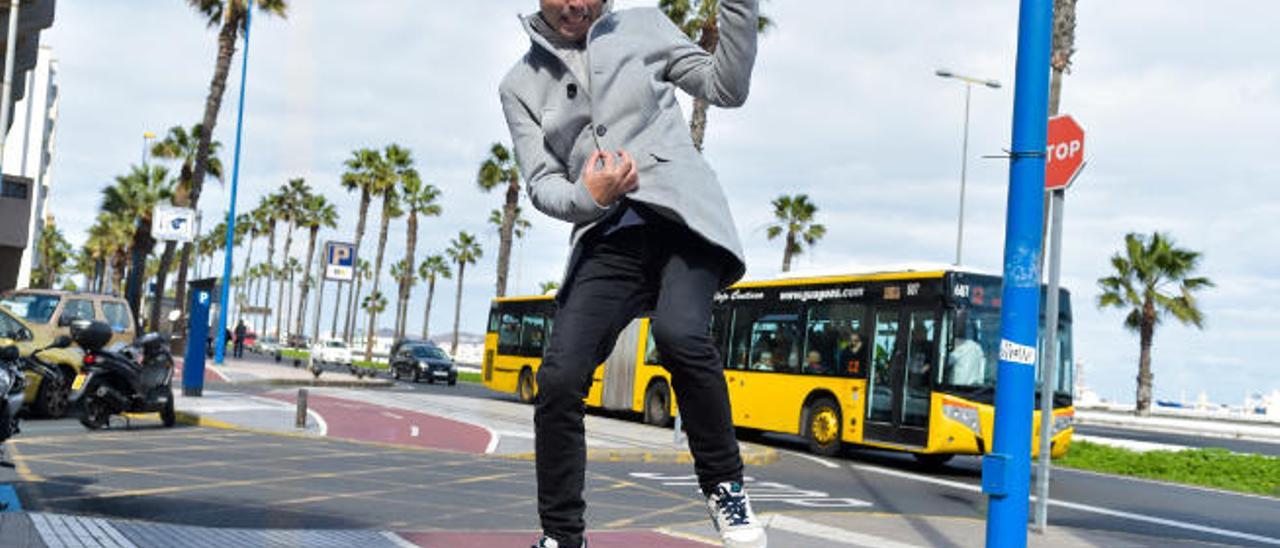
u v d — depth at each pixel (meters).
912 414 17.02
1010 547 4.16
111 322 18.27
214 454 11.81
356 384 31.72
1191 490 16.20
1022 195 4.15
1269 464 19.45
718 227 2.35
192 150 53.97
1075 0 22.22
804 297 19.75
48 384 14.78
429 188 78.19
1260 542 10.54
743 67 2.40
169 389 14.66
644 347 23.36
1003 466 4.15
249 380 28.42
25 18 34.47
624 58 2.42
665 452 15.41
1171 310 46.38
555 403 2.44
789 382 19.64
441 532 6.89
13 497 7.66
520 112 2.57
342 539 5.55
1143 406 47.31
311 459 12.10
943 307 16.89
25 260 67.75
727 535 2.40
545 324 28.06
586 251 2.45
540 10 2.51
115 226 66.38
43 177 84.81
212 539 5.08
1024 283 4.15
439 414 20.80
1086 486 15.81
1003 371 4.20
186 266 47.75
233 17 37.47
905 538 8.59
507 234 59.19
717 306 22.05
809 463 17.03
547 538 2.50
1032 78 4.14
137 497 8.15
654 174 2.36
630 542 7.46
